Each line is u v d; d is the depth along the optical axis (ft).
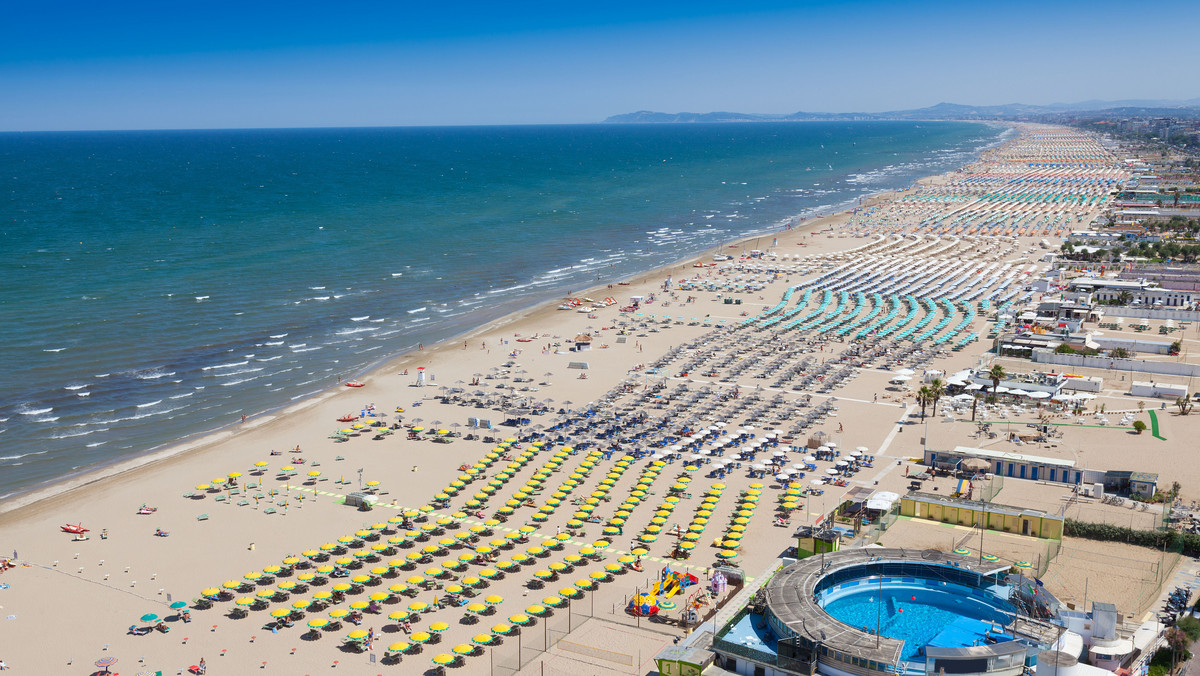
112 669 201.05
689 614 217.97
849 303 588.50
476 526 271.90
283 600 232.53
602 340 511.40
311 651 209.36
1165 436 336.90
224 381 430.61
